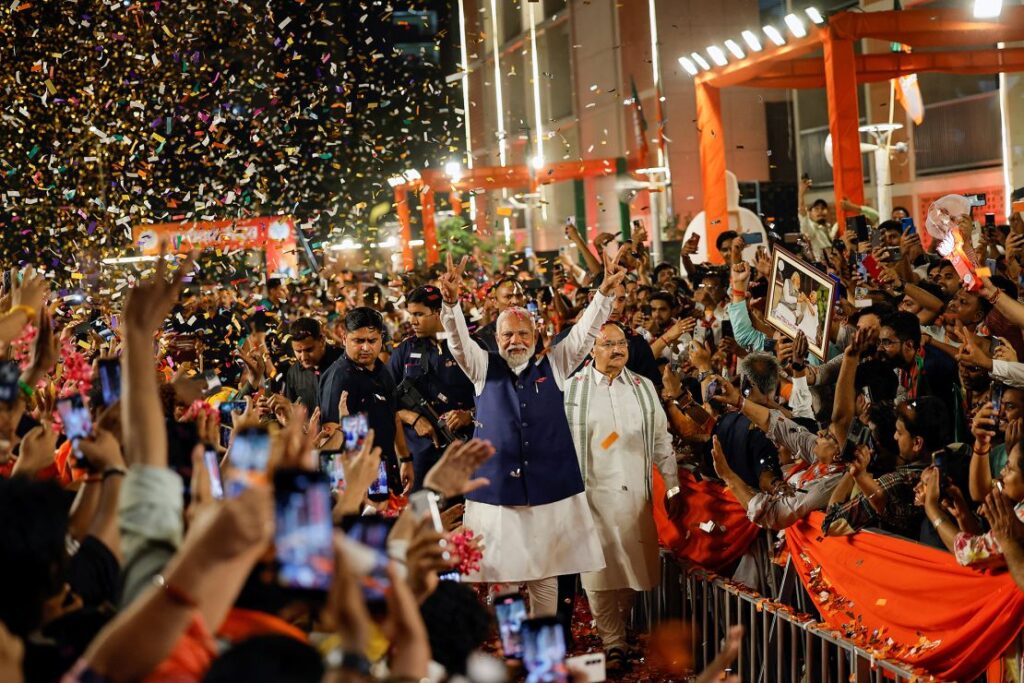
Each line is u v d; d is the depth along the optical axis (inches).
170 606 75.5
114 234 519.2
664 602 295.7
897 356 265.3
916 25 594.9
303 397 354.9
